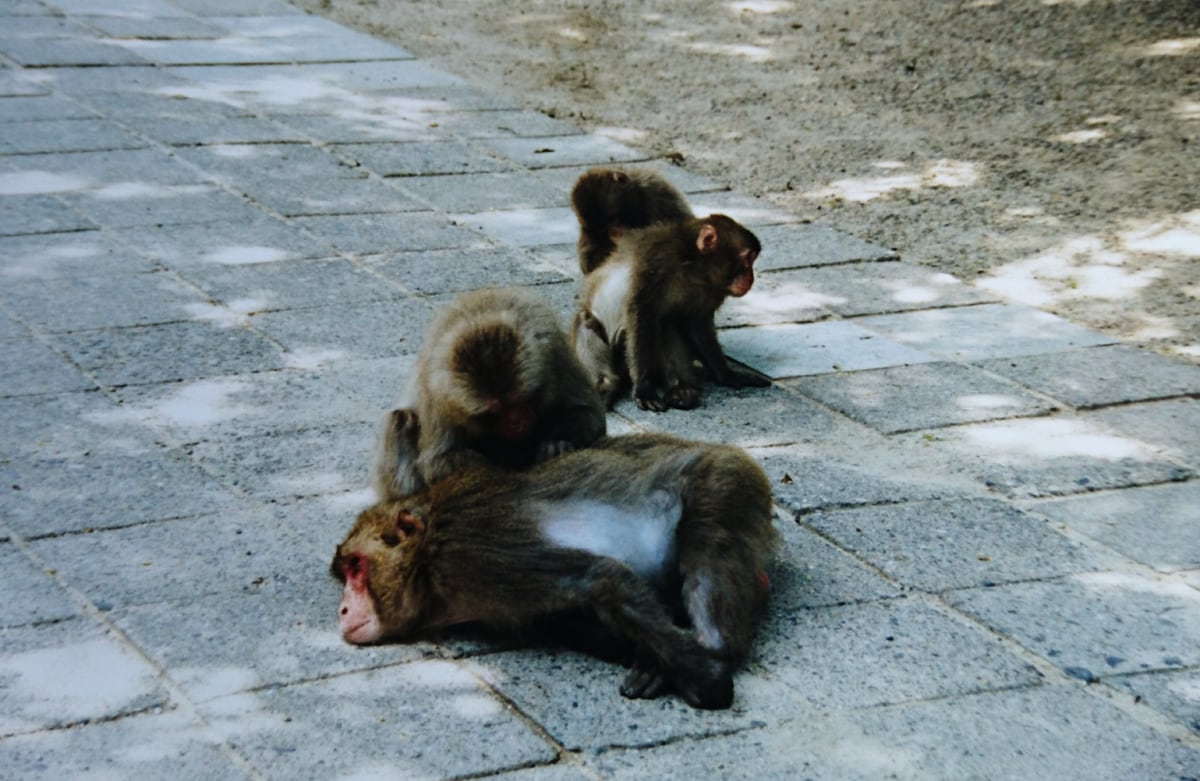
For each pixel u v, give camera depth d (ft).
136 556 18.44
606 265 21.09
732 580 17.44
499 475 17.88
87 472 19.34
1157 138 26.61
